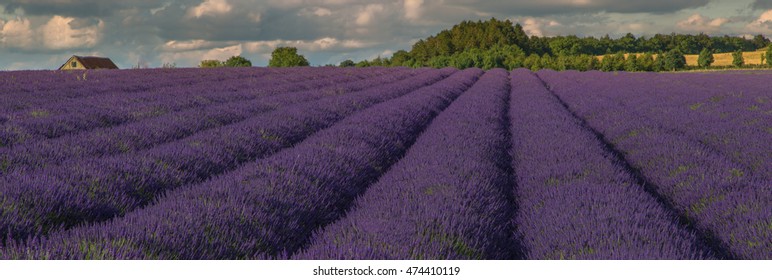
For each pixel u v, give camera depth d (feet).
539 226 14.99
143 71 94.53
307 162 20.70
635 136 32.01
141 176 18.19
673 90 68.74
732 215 16.01
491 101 52.54
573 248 12.62
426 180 18.79
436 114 45.29
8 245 10.91
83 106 37.99
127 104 40.70
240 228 13.10
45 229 13.03
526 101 55.47
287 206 15.60
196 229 12.42
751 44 581.53
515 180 23.00
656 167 24.16
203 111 36.40
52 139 24.45
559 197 17.46
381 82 87.45
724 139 31.27
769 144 27.89
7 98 40.75
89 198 15.30
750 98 52.90
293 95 53.83
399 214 14.56
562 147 26.35
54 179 15.92
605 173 20.53
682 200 19.17
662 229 13.67
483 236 13.97
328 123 35.78
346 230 13.37
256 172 18.83
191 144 23.99
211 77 86.17
